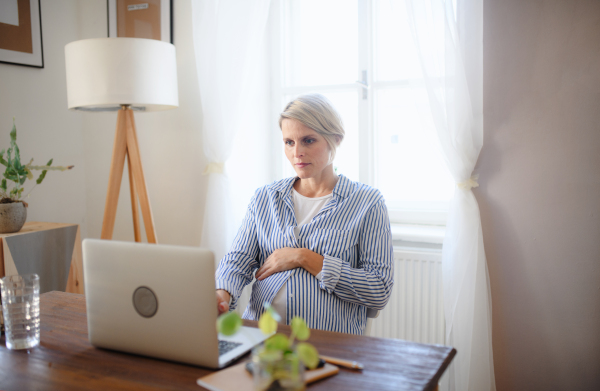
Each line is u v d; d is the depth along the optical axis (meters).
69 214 2.73
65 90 2.69
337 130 1.54
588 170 1.75
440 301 2.02
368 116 2.33
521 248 1.86
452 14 1.78
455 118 1.80
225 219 2.32
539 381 1.88
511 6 1.81
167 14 2.50
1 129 2.36
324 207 1.56
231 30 2.23
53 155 2.63
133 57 1.98
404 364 0.96
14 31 2.39
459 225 1.84
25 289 1.06
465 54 1.81
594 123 1.73
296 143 1.53
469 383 1.82
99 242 1.00
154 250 0.94
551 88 1.78
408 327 2.09
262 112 2.52
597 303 1.77
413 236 2.09
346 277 1.41
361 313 1.53
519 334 1.89
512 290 1.89
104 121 2.74
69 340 1.11
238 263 1.58
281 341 0.74
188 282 0.91
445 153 1.84
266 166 2.57
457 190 1.86
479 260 1.84
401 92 2.29
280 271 1.49
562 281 1.81
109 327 1.02
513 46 1.81
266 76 2.53
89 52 1.97
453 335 1.87
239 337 1.09
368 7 2.29
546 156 1.80
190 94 2.53
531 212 1.84
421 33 1.82
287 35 2.54
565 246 1.80
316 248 1.52
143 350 0.99
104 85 1.97
